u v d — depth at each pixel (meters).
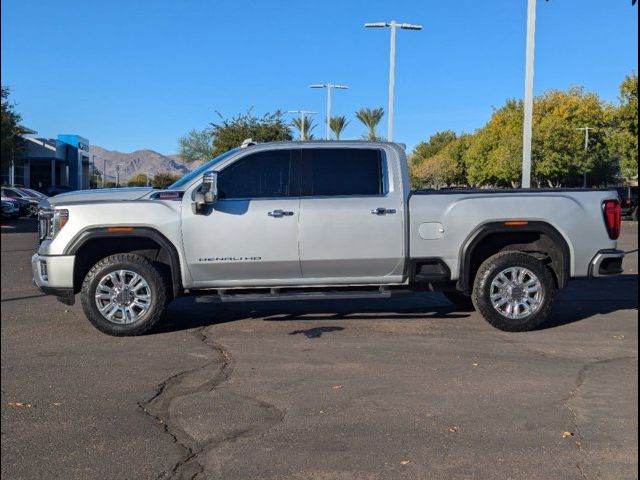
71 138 66.19
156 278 7.55
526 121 14.40
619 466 4.21
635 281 12.28
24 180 59.00
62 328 8.02
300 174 7.83
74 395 5.54
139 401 5.39
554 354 6.84
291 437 4.65
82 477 4.07
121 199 7.78
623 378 6.02
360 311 9.12
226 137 41.59
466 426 4.86
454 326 8.16
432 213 7.80
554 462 4.26
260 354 6.81
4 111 35.34
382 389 5.68
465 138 71.06
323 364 6.44
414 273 7.86
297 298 7.71
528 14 14.20
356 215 7.72
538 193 7.95
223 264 7.64
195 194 7.63
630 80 40.16
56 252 7.50
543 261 8.18
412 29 26.72
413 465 4.22
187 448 4.48
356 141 8.01
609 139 44.53
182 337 7.56
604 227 7.95
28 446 4.52
